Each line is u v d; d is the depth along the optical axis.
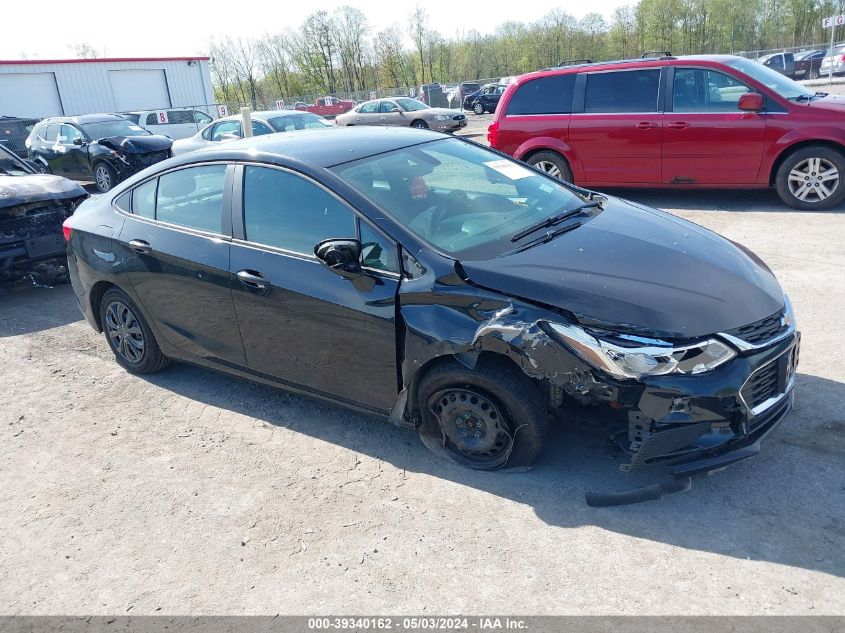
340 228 3.49
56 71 30.98
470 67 68.12
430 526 3.05
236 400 4.41
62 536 3.24
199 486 3.52
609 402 2.86
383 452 3.68
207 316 4.08
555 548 2.84
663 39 60.34
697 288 3.04
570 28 61.12
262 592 2.77
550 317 2.90
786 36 57.03
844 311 4.91
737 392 2.81
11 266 6.49
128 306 4.63
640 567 2.70
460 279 3.13
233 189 3.92
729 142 7.93
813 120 7.48
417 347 3.19
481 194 3.85
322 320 3.51
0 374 5.10
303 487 3.43
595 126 8.62
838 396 3.76
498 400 3.15
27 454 3.97
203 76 36.16
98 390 4.72
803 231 6.99
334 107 42.22
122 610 2.75
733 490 3.09
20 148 23.53
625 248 3.35
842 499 2.97
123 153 14.20
